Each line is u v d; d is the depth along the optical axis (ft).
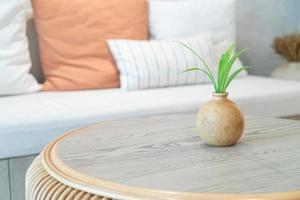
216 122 2.79
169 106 4.55
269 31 7.95
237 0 7.55
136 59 5.66
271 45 7.64
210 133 2.81
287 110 5.23
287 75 6.76
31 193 2.41
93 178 2.27
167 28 6.40
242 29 7.69
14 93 5.33
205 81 6.12
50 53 5.75
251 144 2.90
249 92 5.11
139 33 6.19
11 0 5.32
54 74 5.74
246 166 2.43
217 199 1.98
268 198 1.98
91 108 4.33
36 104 4.57
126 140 3.06
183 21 6.46
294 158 2.56
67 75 5.68
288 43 6.92
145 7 6.33
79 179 2.28
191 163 2.51
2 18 5.22
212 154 2.68
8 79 5.20
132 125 3.56
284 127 3.35
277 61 8.10
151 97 4.91
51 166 2.53
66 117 4.09
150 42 5.95
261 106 5.04
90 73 5.74
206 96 4.93
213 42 6.64
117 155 2.69
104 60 5.90
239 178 2.23
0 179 3.90
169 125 3.52
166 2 6.59
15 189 3.98
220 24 6.73
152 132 3.28
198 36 6.37
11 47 5.30
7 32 5.27
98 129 3.43
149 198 2.04
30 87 5.48
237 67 6.61
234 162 2.51
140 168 2.43
